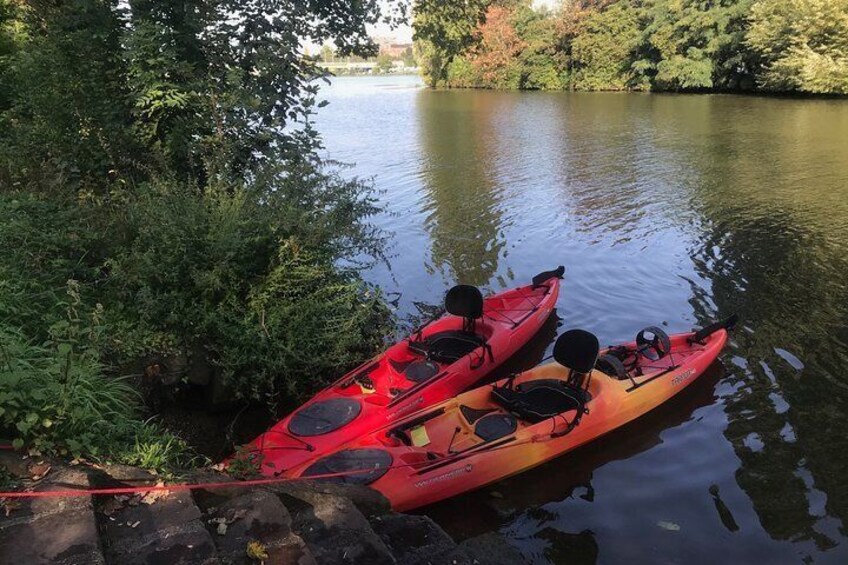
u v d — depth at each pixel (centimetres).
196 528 282
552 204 1465
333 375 683
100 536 264
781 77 3341
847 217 1238
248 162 857
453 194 1591
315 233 679
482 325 804
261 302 612
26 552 247
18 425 294
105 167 827
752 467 560
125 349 544
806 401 654
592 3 4834
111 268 611
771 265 1022
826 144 1981
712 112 2938
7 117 896
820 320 825
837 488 526
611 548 475
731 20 3797
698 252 1106
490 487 550
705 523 497
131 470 316
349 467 504
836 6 3073
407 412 619
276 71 849
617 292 967
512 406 616
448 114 3394
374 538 317
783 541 473
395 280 1038
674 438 612
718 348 741
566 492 543
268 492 327
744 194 1446
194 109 848
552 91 4856
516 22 5191
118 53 841
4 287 489
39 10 909
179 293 588
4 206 599
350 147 2327
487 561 457
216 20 834
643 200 1452
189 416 583
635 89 4481
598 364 699
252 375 595
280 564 278
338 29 913
